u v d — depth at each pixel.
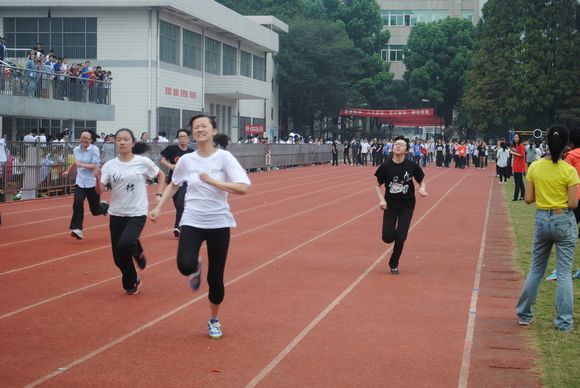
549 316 9.20
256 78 63.84
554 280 11.35
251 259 13.19
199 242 7.94
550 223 8.45
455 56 82.69
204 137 8.01
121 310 9.27
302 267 12.47
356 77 80.50
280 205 23.70
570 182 8.38
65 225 17.84
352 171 48.09
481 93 63.44
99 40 43.94
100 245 14.67
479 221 19.78
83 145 15.12
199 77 51.03
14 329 8.35
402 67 104.88
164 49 45.56
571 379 6.82
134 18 43.78
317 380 6.75
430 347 7.84
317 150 60.59
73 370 6.94
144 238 15.65
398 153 11.88
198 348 7.68
